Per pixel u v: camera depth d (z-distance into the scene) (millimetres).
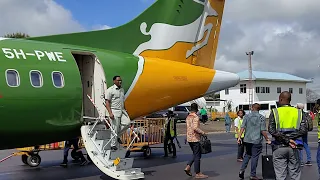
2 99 7309
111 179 9156
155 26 10477
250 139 8656
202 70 10719
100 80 9062
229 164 11305
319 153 8594
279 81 56906
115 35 10000
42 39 9039
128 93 9297
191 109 9164
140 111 9641
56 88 8102
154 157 13117
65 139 8945
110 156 8344
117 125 8586
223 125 37344
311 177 9141
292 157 6176
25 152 11141
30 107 7699
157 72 9812
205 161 11938
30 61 7914
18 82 7574
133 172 8117
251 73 53688
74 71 8492
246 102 55344
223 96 58969
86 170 10570
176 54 10617
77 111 8492
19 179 9328
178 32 10664
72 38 9445
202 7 11094
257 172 9930
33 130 7945
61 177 9508
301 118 6219
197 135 9023
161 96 9859
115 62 9281
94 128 8703
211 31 11328
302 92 59500
